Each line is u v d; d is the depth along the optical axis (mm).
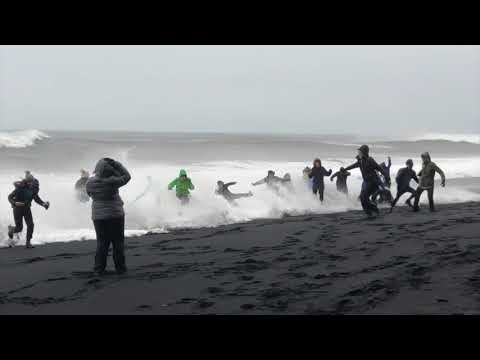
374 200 18469
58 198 15977
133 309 6539
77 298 7160
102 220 8523
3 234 13594
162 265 9211
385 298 6402
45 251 11609
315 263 8750
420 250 9320
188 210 17172
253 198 19125
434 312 5836
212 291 7172
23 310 6652
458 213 15633
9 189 16609
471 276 7172
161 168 23125
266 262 9031
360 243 10438
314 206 19266
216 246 11086
